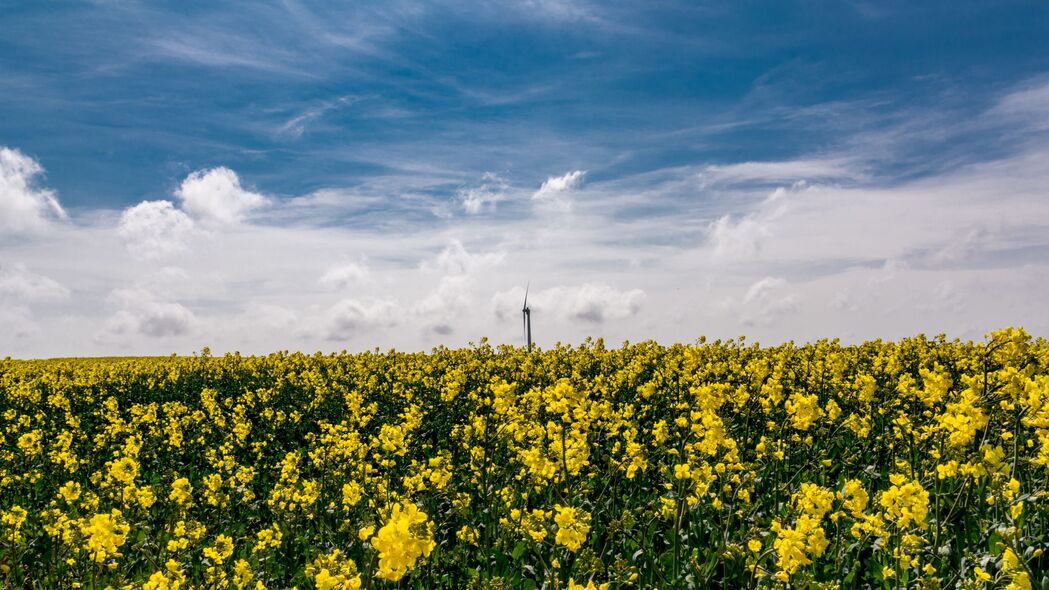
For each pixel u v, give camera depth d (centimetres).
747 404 1190
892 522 673
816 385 1513
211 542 884
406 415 1203
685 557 764
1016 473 811
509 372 2089
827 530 788
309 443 1549
